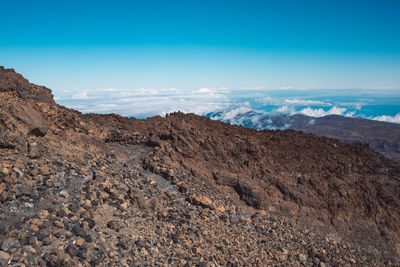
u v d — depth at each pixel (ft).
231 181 58.49
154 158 59.57
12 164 31.96
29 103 47.83
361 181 59.57
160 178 55.16
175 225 38.70
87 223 29.22
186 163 61.11
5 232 22.82
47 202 30.01
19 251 21.72
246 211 53.47
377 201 56.95
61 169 37.50
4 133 34.58
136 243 30.99
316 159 64.34
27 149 36.42
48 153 40.37
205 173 59.93
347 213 55.21
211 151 63.67
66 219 28.17
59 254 23.57
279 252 42.78
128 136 68.80
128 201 39.47
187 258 32.12
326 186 57.98
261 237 45.44
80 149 50.08
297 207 55.62
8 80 51.57
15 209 26.61
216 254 35.60
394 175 62.75
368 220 54.49
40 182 32.37
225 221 46.98
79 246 25.66
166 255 31.55
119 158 58.80
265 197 56.08
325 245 49.29
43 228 25.12
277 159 63.87
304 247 46.80
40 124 44.37
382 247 51.19
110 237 29.86
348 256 48.34
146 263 28.89
